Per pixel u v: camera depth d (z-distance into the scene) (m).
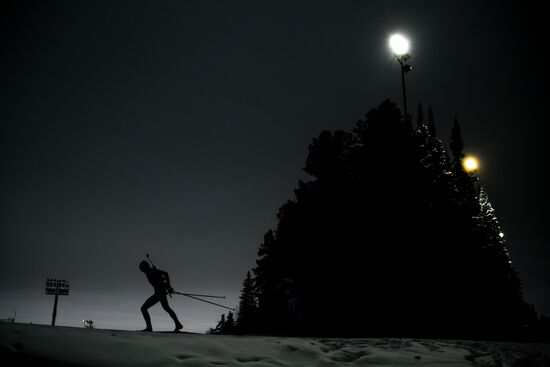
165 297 10.04
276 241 27.42
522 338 22.75
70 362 4.85
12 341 4.98
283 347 7.15
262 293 28.70
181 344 6.29
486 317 23.94
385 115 26.44
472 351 8.86
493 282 25.61
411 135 26.45
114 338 5.95
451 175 26.73
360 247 22.91
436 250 23.02
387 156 25.05
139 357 5.46
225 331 40.09
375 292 22.05
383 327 21.39
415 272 22.23
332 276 23.05
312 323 21.62
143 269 10.16
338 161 26.81
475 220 27.28
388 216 23.25
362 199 24.06
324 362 6.75
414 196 24.22
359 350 7.72
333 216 24.28
